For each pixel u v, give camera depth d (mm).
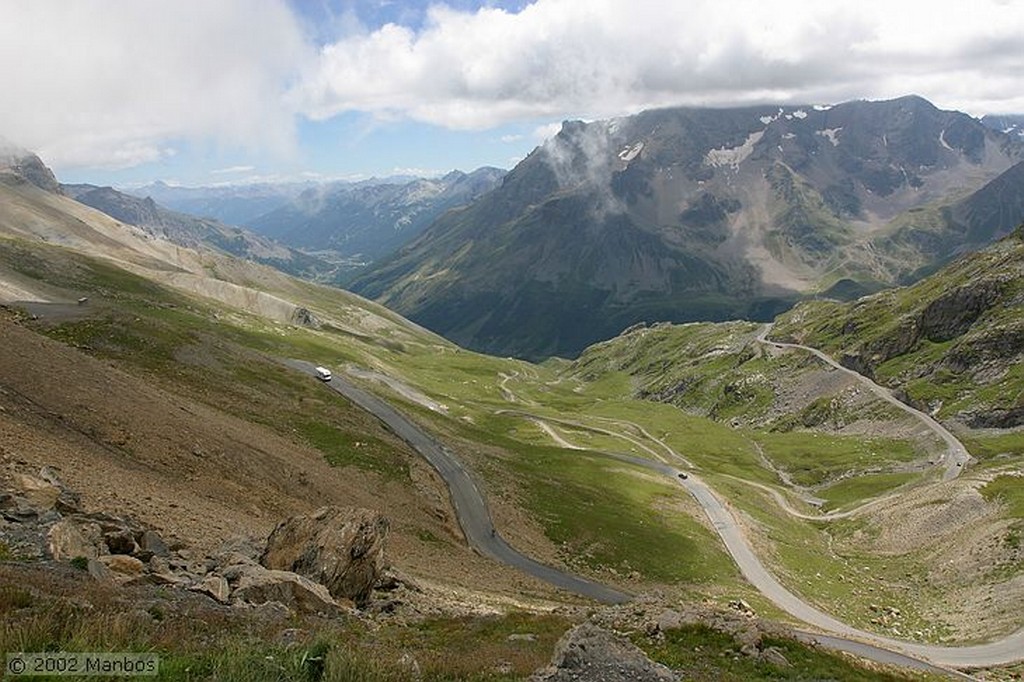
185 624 20062
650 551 105438
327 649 18234
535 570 86562
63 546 25375
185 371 104375
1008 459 179375
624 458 183875
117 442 55125
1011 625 80250
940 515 124875
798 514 160750
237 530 44250
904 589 105750
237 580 30016
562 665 23078
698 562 105625
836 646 72125
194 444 65625
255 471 70125
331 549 37906
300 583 31109
